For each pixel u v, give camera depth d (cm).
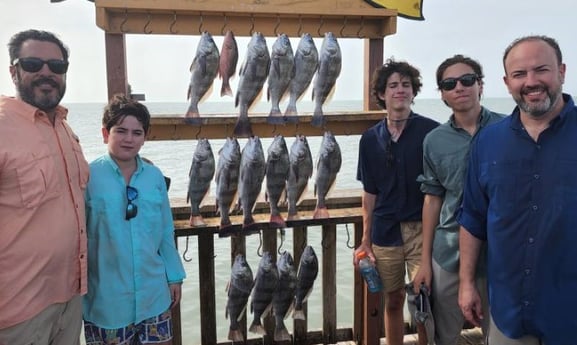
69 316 205
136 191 223
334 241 320
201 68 269
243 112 277
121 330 221
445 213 247
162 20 284
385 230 283
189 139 296
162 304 232
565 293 182
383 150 277
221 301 527
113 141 220
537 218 183
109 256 217
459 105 234
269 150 283
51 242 192
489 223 199
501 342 198
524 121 190
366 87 324
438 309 255
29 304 188
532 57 179
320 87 286
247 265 290
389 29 306
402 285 288
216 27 294
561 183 179
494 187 195
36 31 196
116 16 277
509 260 191
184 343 464
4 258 185
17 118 189
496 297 198
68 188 200
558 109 184
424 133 272
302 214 305
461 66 233
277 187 284
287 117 284
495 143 197
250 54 272
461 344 322
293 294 300
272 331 324
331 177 294
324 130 316
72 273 203
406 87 269
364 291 321
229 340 316
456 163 238
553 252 181
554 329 184
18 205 185
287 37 280
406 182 275
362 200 313
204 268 302
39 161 189
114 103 224
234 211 312
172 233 244
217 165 279
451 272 246
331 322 327
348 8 297
